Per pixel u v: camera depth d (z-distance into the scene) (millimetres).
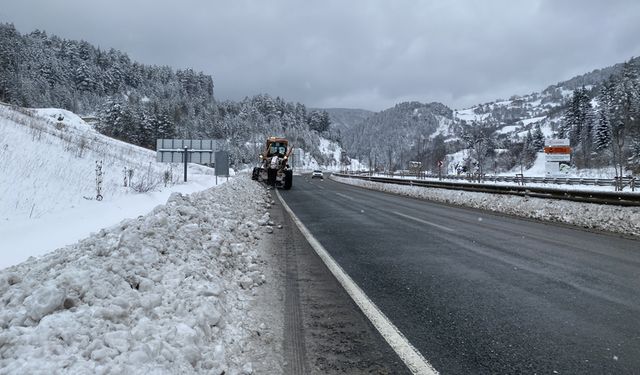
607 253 8141
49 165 17344
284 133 199375
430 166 112688
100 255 4465
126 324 3207
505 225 12188
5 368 2330
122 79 191875
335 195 25375
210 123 148500
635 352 3771
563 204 13727
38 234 8898
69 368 2414
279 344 3906
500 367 3490
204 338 3432
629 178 33000
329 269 6801
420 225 12086
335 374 3371
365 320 4555
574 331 4254
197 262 5062
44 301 2998
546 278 6285
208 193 11953
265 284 5855
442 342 3994
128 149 45438
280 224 12031
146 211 13812
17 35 162250
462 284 5961
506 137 146250
